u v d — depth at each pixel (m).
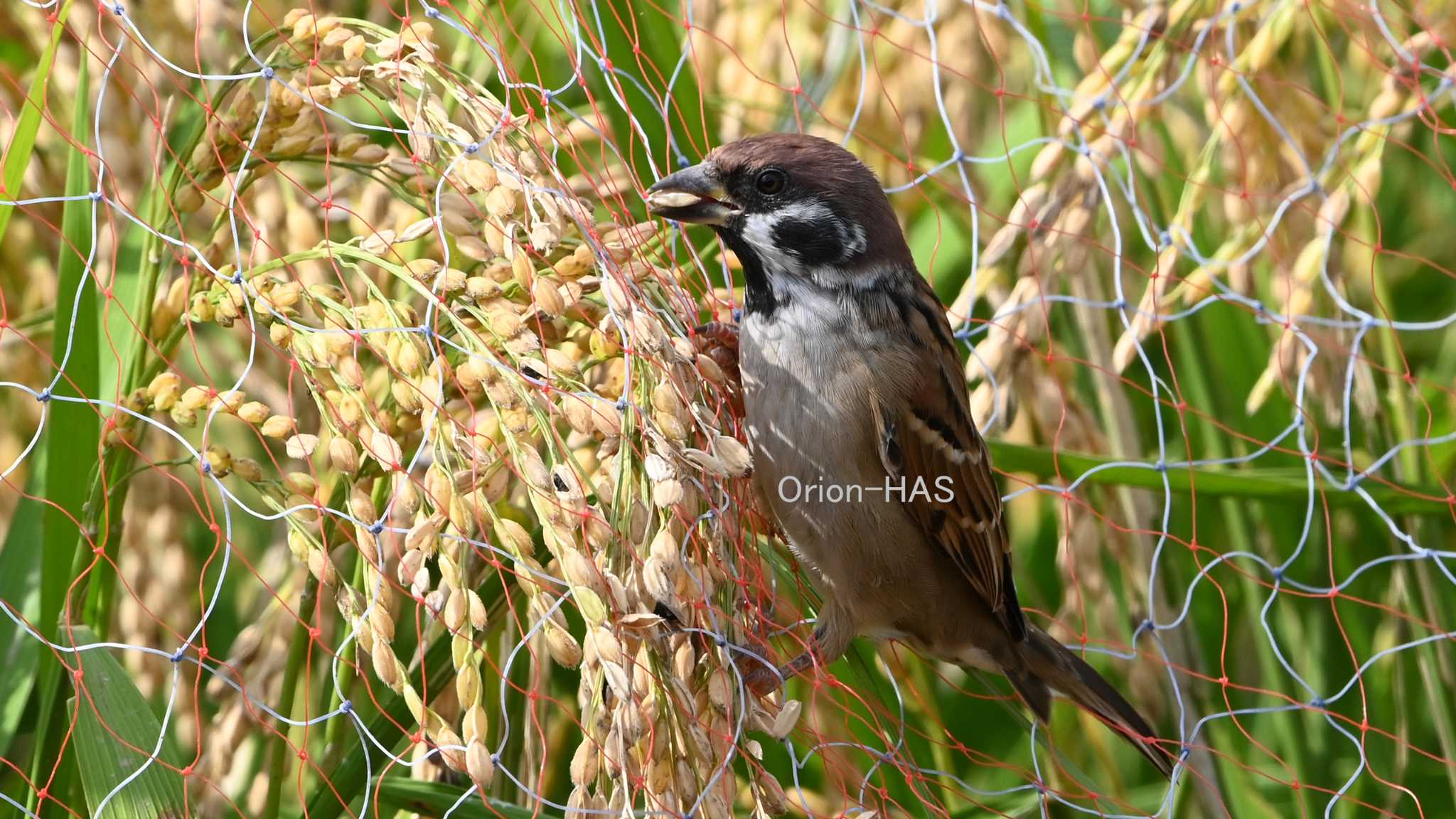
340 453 4.12
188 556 6.39
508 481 5.12
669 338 4.61
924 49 7.59
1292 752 7.77
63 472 5.12
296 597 5.82
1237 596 8.37
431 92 4.54
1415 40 7.04
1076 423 7.28
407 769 6.03
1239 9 6.69
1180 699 7.05
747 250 6.42
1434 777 8.10
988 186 8.69
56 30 5.16
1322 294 7.41
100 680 4.70
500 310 4.24
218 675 4.89
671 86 6.50
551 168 4.66
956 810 6.82
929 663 7.71
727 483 4.85
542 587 4.12
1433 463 7.34
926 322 6.72
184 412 4.45
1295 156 7.23
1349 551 8.12
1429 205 10.20
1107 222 7.97
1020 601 9.02
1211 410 8.09
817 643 6.48
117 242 5.39
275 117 4.92
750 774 4.43
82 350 5.13
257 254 5.75
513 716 5.75
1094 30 8.69
